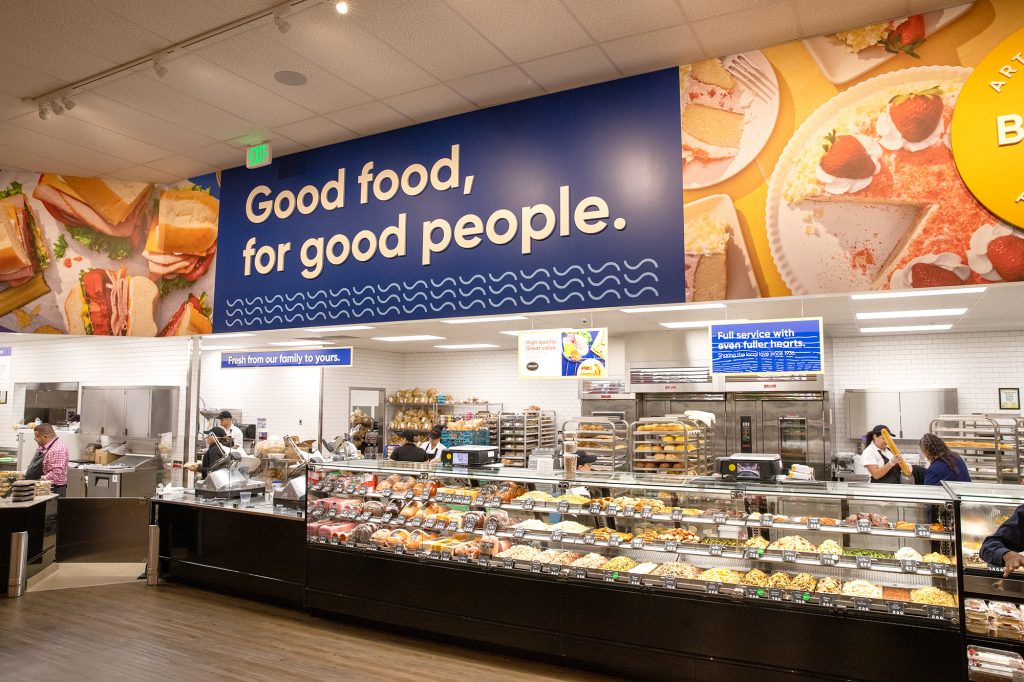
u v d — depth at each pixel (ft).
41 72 19.74
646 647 14.97
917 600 12.83
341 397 37.22
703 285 18.47
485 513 17.79
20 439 34.58
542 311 20.59
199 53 18.61
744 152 18.26
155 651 16.85
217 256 27.27
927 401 28.17
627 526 16.22
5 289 26.71
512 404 38.42
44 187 27.68
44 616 19.70
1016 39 15.56
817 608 13.52
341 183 24.75
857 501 13.88
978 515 12.51
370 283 23.77
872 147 16.81
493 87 20.68
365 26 17.30
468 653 16.93
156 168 27.27
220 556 22.30
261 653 16.78
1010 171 15.38
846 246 16.93
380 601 18.45
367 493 19.53
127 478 29.12
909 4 16.16
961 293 17.71
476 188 22.08
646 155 19.52
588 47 18.30
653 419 25.52
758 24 17.10
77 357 34.55
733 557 14.66
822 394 28.45
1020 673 11.73
